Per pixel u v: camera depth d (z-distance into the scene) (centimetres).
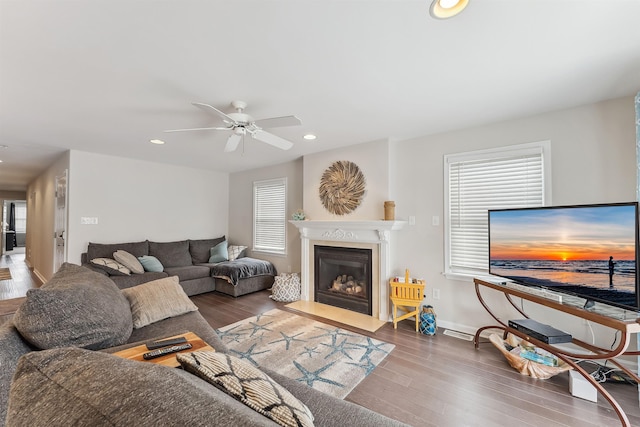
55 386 60
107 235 443
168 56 177
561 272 206
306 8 138
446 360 247
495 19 145
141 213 484
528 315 275
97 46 167
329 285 418
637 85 216
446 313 323
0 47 166
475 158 307
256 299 436
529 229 229
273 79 207
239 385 85
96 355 69
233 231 607
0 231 975
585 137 251
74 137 345
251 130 253
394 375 224
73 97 233
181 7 136
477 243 307
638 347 203
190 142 368
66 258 402
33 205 700
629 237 170
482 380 218
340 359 247
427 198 338
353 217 380
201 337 193
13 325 131
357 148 380
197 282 459
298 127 313
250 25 150
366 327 321
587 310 183
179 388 59
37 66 187
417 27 152
